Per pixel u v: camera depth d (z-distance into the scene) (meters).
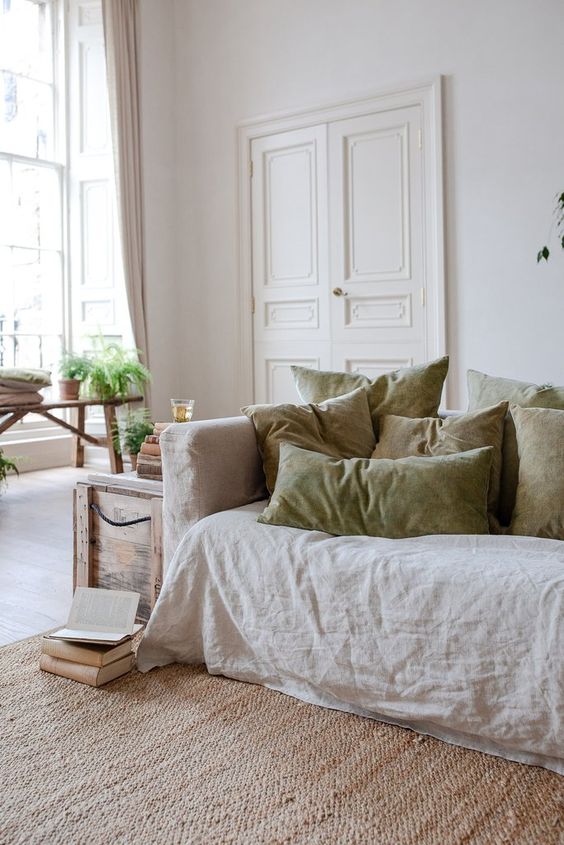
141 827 1.38
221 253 5.55
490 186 4.36
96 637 2.01
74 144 5.59
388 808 1.43
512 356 4.34
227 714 1.81
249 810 1.43
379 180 4.79
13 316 5.46
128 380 5.26
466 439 2.24
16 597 2.69
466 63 4.39
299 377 2.79
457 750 1.64
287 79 5.11
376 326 4.88
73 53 5.55
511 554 1.78
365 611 1.75
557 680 1.48
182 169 5.72
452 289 4.52
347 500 2.04
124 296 5.39
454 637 1.62
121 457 5.32
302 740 1.69
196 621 2.10
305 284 5.17
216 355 5.64
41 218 5.61
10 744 1.67
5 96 5.36
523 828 1.36
